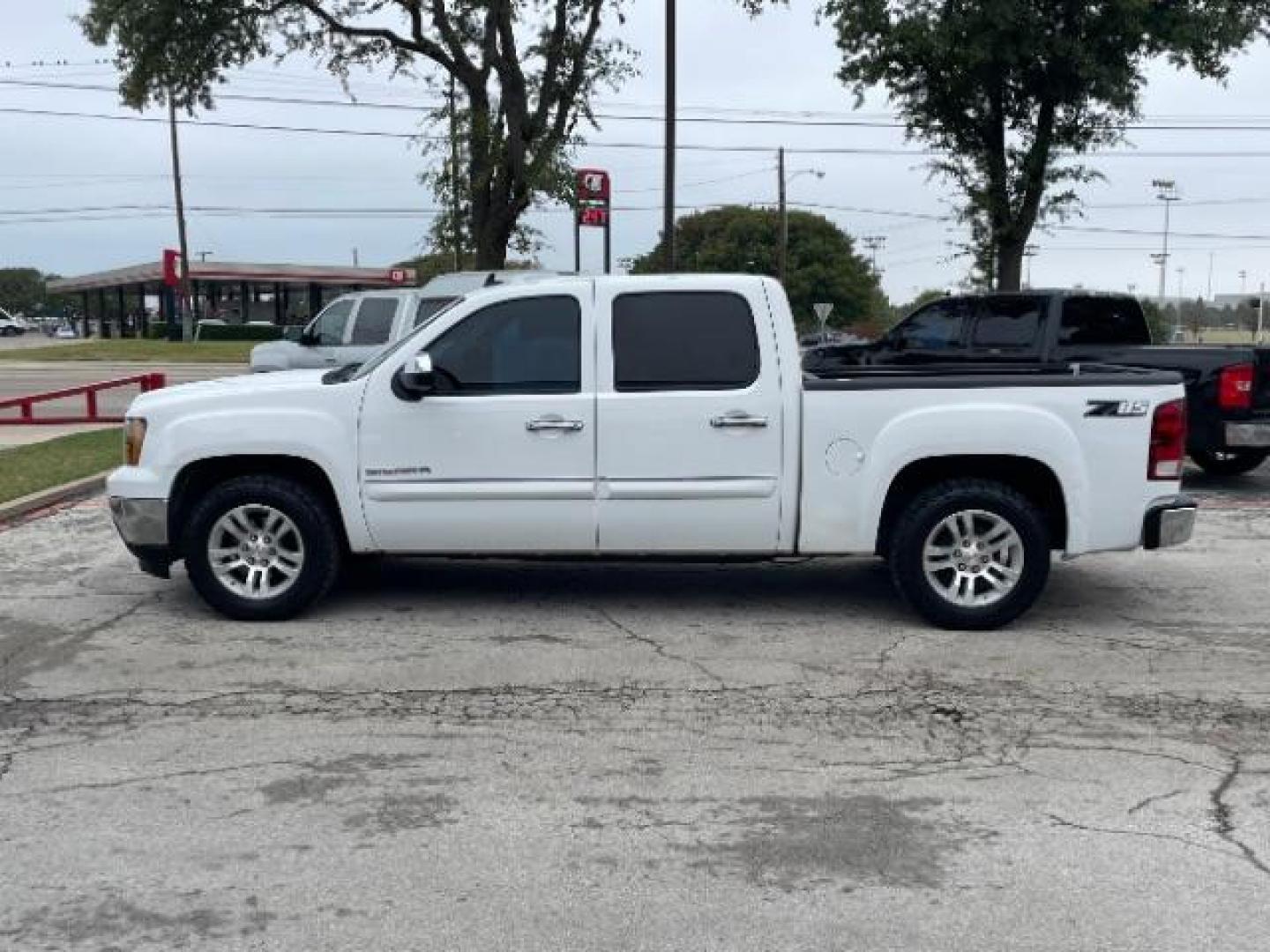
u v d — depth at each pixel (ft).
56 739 16.58
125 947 11.31
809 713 17.66
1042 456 21.16
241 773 15.40
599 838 13.60
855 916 11.88
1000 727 17.12
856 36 68.23
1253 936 11.51
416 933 11.54
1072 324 40.06
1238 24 64.03
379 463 21.75
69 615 22.88
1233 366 36.11
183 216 165.37
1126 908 12.05
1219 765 15.76
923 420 21.22
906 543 21.62
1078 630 22.08
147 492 21.85
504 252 73.20
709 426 21.38
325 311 50.96
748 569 26.78
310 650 20.67
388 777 15.29
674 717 17.49
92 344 166.91
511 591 24.71
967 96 68.49
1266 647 21.06
